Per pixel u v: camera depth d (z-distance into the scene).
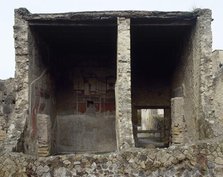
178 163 7.20
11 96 13.39
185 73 11.23
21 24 9.90
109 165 7.23
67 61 13.27
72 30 10.81
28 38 9.95
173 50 12.69
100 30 10.83
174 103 11.41
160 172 7.17
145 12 9.94
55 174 7.23
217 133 8.77
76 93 13.23
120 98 9.64
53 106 12.60
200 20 9.92
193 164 7.18
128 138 9.16
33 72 10.31
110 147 13.02
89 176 7.19
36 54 10.66
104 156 7.29
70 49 13.03
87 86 13.28
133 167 7.21
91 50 13.20
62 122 13.07
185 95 11.19
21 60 9.83
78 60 13.30
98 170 7.21
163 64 13.32
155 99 13.20
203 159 7.20
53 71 12.66
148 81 13.27
